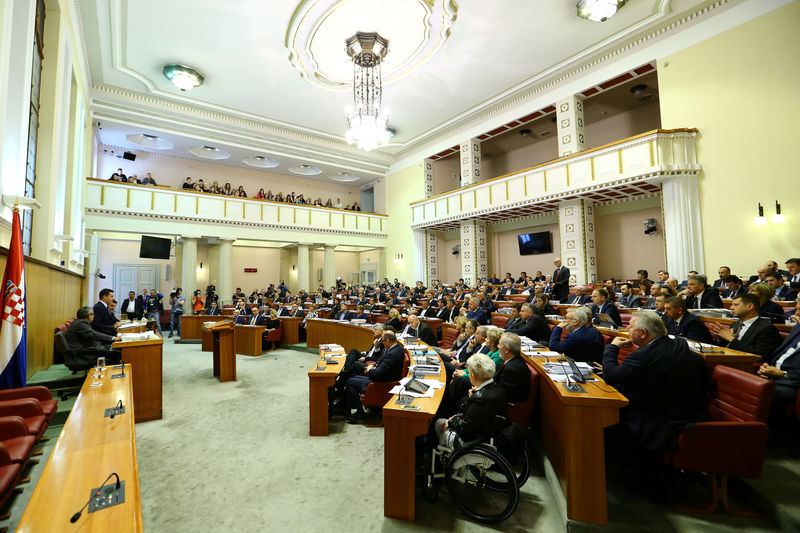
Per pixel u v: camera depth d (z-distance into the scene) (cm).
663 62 905
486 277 1434
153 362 458
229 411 485
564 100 1103
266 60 1016
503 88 1177
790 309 466
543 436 325
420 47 959
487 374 277
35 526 144
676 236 849
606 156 963
